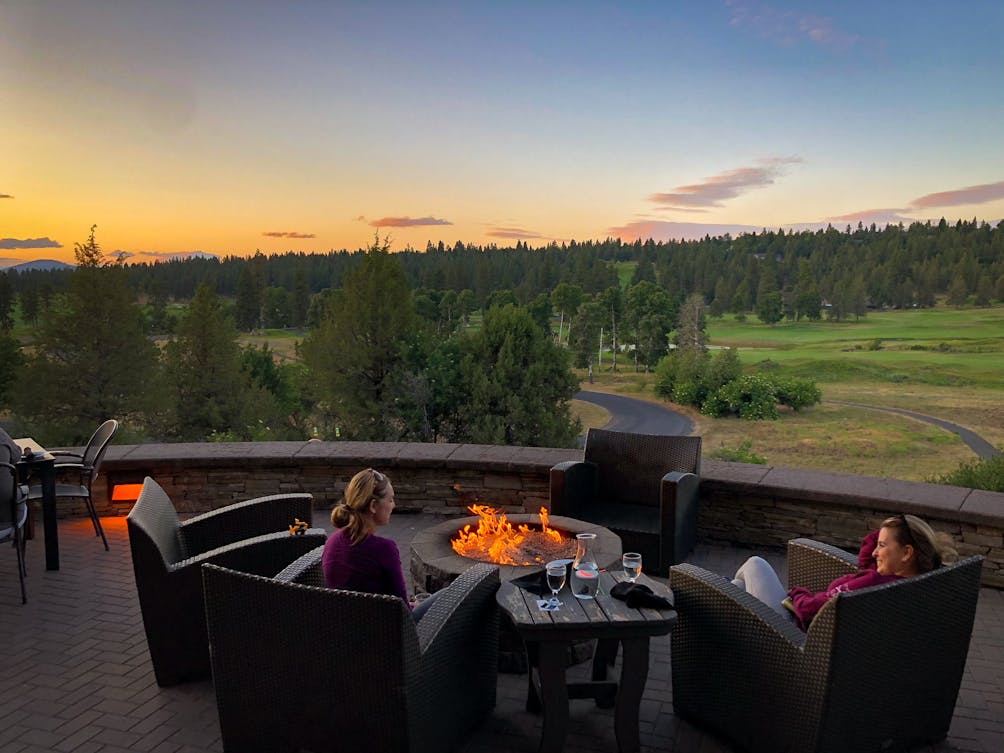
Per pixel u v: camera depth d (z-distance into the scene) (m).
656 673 3.67
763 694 2.77
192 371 46.84
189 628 3.45
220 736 3.05
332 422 41.00
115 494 6.45
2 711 3.25
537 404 38.03
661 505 4.89
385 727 2.57
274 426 48.88
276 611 2.64
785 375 66.12
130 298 44.03
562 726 2.89
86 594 4.67
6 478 4.37
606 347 106.19
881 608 2.56
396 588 2.91
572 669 3.71
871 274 102.00
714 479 5.55
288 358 101.88
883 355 70.31
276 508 4.29
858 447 43.47
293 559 3.64
